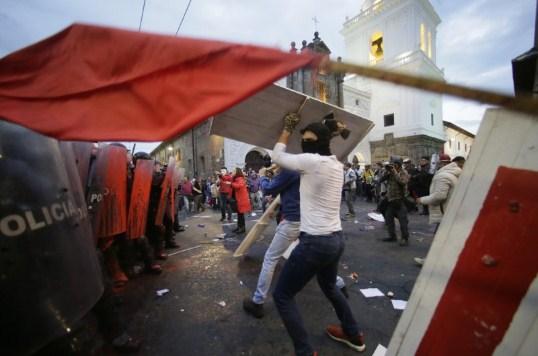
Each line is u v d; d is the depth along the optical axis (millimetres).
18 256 843
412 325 826
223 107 654
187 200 11469
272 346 2037
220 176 8172
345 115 2191
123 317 2477
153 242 4238
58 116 697
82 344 1113
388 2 24016
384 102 25047
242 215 6160
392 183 4578
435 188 3377
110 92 701
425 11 24125
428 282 812
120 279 3172
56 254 965
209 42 685
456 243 773
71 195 1146
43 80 715
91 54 716
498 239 700
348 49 27844
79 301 1022
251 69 658
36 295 871
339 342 2025
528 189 665
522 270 655
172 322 2381
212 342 2092
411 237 5082
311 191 1653
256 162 18891
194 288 3094
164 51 692
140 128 685
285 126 1816
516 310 655
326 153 1757
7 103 702
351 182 7453
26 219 886
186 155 25281
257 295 2434
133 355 1936
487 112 756
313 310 2510
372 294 2791
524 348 637
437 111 25703
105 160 2758
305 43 19781
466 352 718
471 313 721
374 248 4395
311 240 1610
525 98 450
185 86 680
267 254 2463
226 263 3973
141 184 3312
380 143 25203
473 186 762
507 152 710
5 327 794
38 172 979
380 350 1914
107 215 2738
